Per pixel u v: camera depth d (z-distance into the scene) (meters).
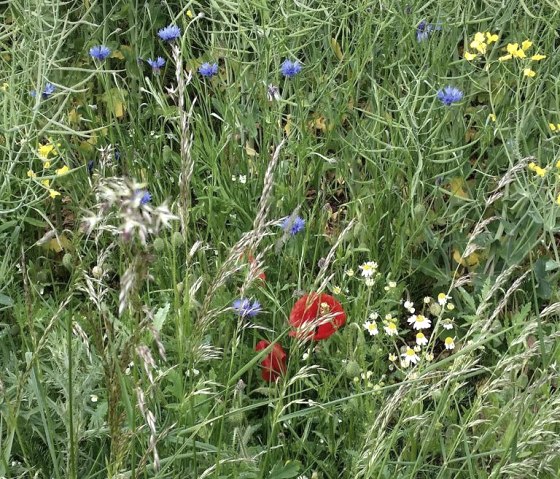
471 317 2.35
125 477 1.61
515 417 2.03
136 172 2.91
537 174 2.59
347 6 3.16
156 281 2.49
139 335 1.37
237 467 1.88
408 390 1.77
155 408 1.95
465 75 2.82
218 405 1.98
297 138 2.98
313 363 2.32
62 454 2.00
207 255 2.68
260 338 2.36
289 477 1.88
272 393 2.17
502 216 2.69
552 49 3.01
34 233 2.82
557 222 2.80
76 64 3.27
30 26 2.72
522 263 2.75
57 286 2.78
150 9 3.48
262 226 1.56
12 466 1.84
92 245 2.72
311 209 2.98
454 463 2.09
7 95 2.51
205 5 3.72
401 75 2.96
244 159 2.97
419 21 3.02
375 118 2.81
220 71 3.44
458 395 2.29
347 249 2.55
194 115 3.02
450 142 3.00
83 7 3.40
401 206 2.71
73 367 1.91
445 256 2.73
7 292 2.50
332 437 2.04
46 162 2.49
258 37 3.09
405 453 2.06
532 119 2.94
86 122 3.22
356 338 2.31
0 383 1.67
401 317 2.67
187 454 1.79
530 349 1.87
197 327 1.63
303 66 3.18
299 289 2.32
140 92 3.26
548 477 1.97
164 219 1.12
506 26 3.36
